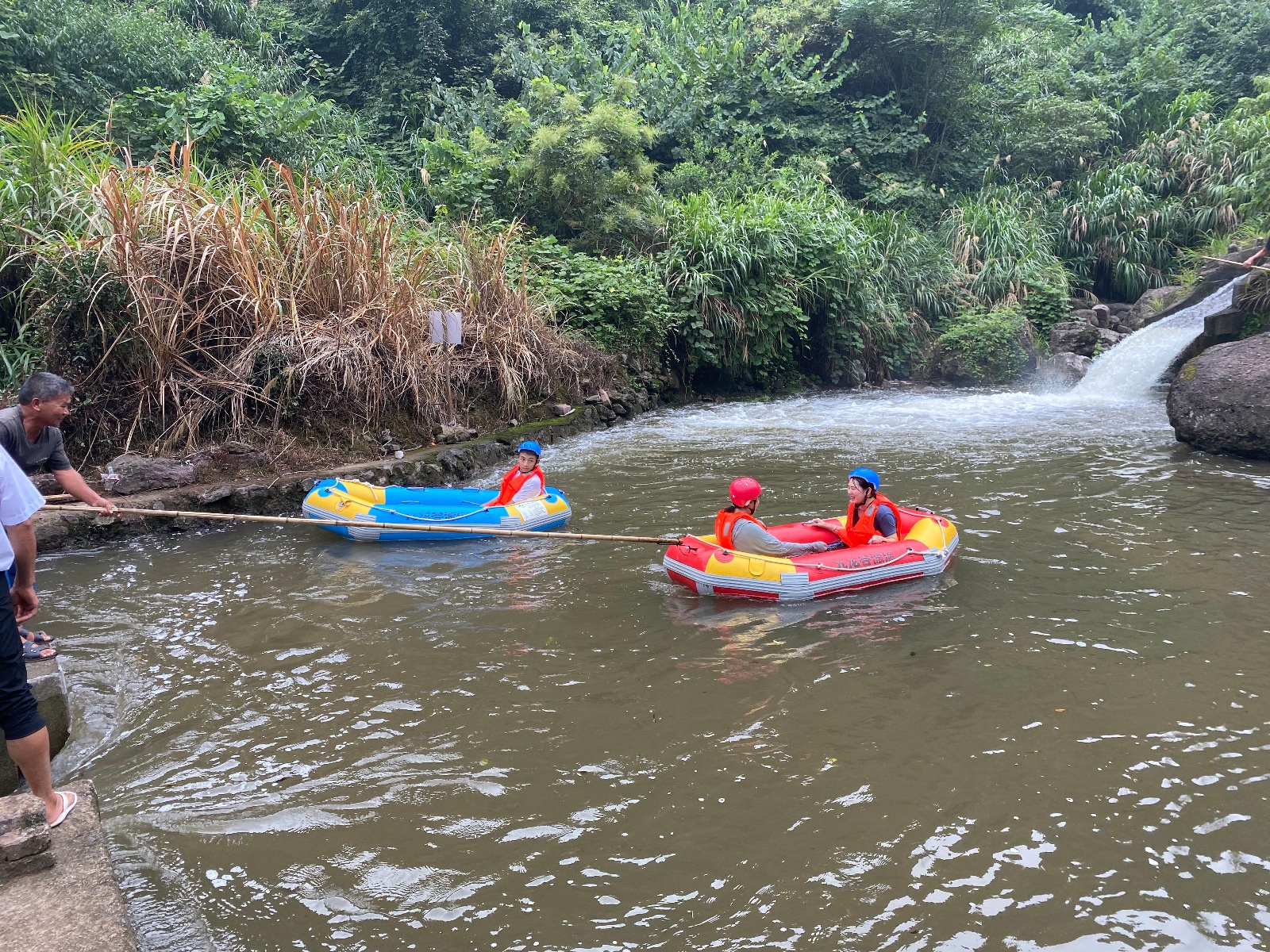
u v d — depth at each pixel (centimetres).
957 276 1797
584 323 1301
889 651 455
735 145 1928
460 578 582
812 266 1564
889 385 1656
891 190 1958
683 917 269
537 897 280
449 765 358
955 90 2127
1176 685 410
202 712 405
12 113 1280
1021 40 2450
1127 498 740
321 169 1383
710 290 1443
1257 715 381
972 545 626
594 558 623
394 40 2019
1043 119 2166
